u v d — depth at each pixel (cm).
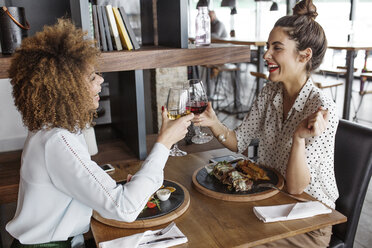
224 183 128
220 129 165
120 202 99
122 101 205
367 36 604
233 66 545
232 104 583
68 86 96
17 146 216
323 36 138
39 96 95
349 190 146
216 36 593
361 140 146
